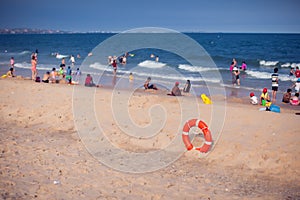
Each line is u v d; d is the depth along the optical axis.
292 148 6.58
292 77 19.64
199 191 5.21
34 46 56.47
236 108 9.97
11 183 5.16
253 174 5.93
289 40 67.88
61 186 5.17
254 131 7.74
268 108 10.49
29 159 6.32
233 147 6.95
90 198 4.80
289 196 5.04
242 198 4.95
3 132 8.15
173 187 5.34
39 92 12.09
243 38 80.38
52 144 7.33
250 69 24.92
